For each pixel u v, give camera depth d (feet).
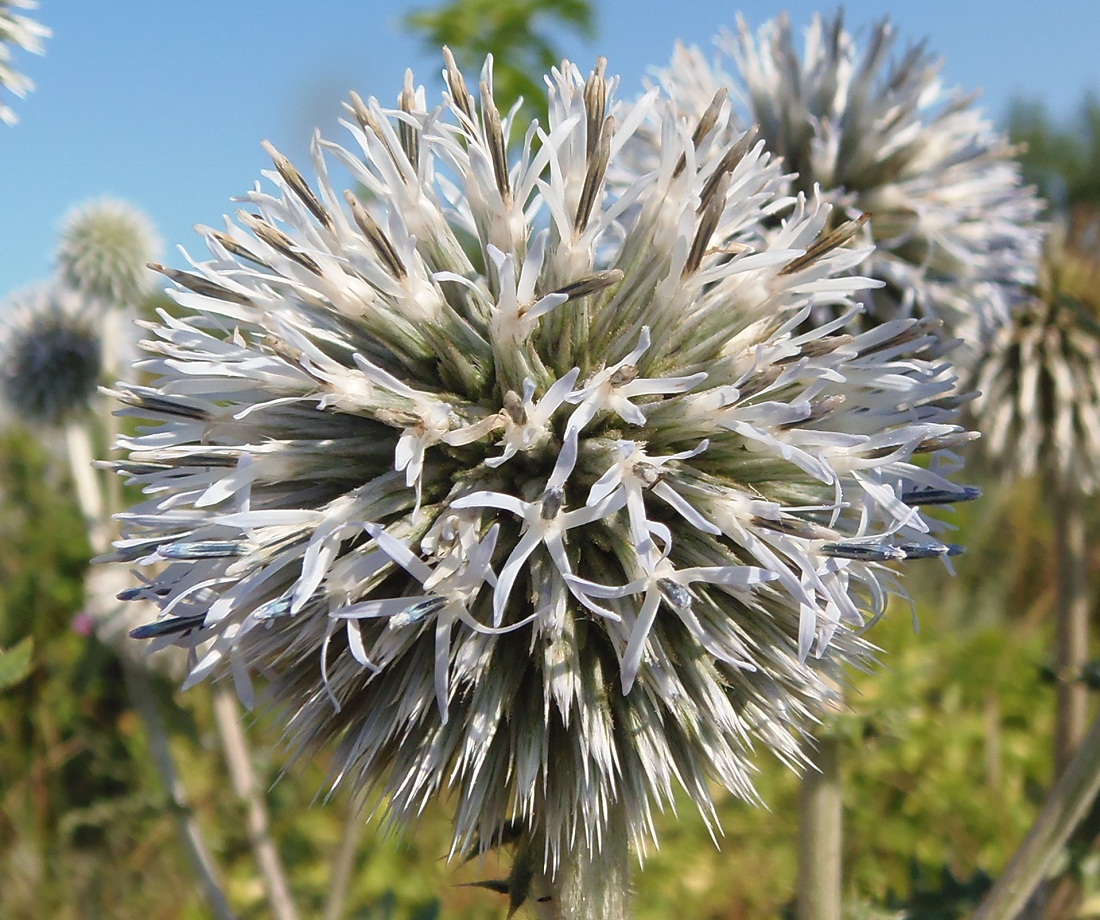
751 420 0.27
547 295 0.26
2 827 0.77
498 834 0.29
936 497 0.30
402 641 0.27
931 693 0.83
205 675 0.28
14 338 0.73
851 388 0.29
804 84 0.45
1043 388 0.57
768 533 0.27
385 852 0.72
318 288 0.29
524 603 0.28
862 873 0.68
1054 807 0.35
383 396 0.28
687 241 0.28
